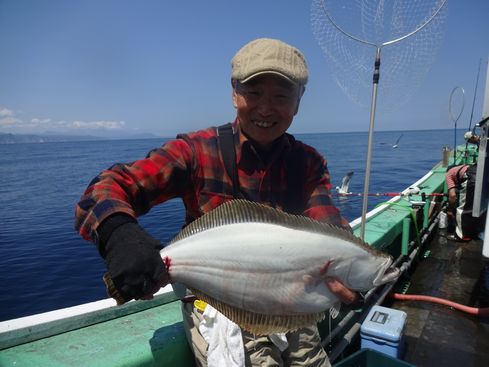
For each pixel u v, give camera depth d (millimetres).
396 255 2525
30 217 6828
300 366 944
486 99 1818
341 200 5977
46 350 961
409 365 1233
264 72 840
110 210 721
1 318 2988
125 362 921
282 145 978
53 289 3482
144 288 698
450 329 1775
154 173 852
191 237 815
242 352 861
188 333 974
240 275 801
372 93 1519
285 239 803
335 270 819
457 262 2607
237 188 944
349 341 1466
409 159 16125
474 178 2898
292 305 825
